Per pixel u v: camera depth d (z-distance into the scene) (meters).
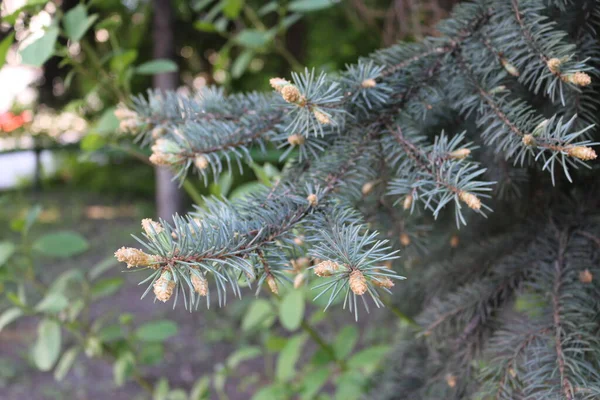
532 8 0.46
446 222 0.65
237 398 1.67
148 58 3.74
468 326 0.55
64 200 4.45
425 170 0.46
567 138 0.41
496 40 0.47
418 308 0.72
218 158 0.48
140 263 0.37
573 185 0.59
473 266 0.61
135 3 2.63
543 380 0.46
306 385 0.85
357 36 2.85
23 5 0.63
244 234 0.41
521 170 0.55
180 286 0.38
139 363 1.10
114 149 0.91
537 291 0.53
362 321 1.67
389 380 0.65
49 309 0.86
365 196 0.50
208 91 0.56
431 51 0.50
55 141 1.62
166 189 3.13
